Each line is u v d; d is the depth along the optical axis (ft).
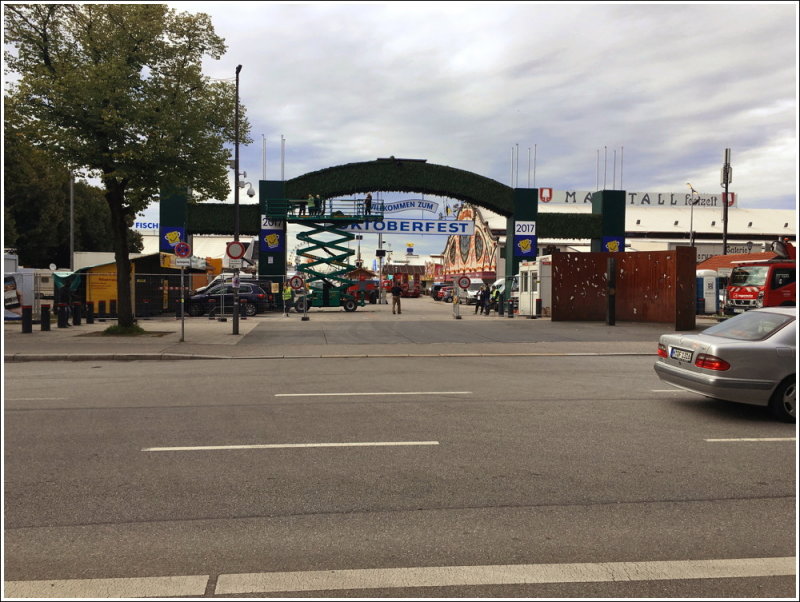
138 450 21.08
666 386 35.37
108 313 93.45
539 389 34.17
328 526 14.57
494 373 41.19
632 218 263.70
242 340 62.34
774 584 11.93
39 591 11.54
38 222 143.95
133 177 60.29
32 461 19.79
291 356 51.19
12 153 81.92
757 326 27.04
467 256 246.68
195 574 12.22
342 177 122.52
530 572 12.35
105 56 59.41
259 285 116.16
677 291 77.25
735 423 25.45
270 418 26.23
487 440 22.50
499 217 229.66
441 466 19.29
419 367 44.57
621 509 15.71
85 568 12.45
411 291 241.14
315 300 119.65
